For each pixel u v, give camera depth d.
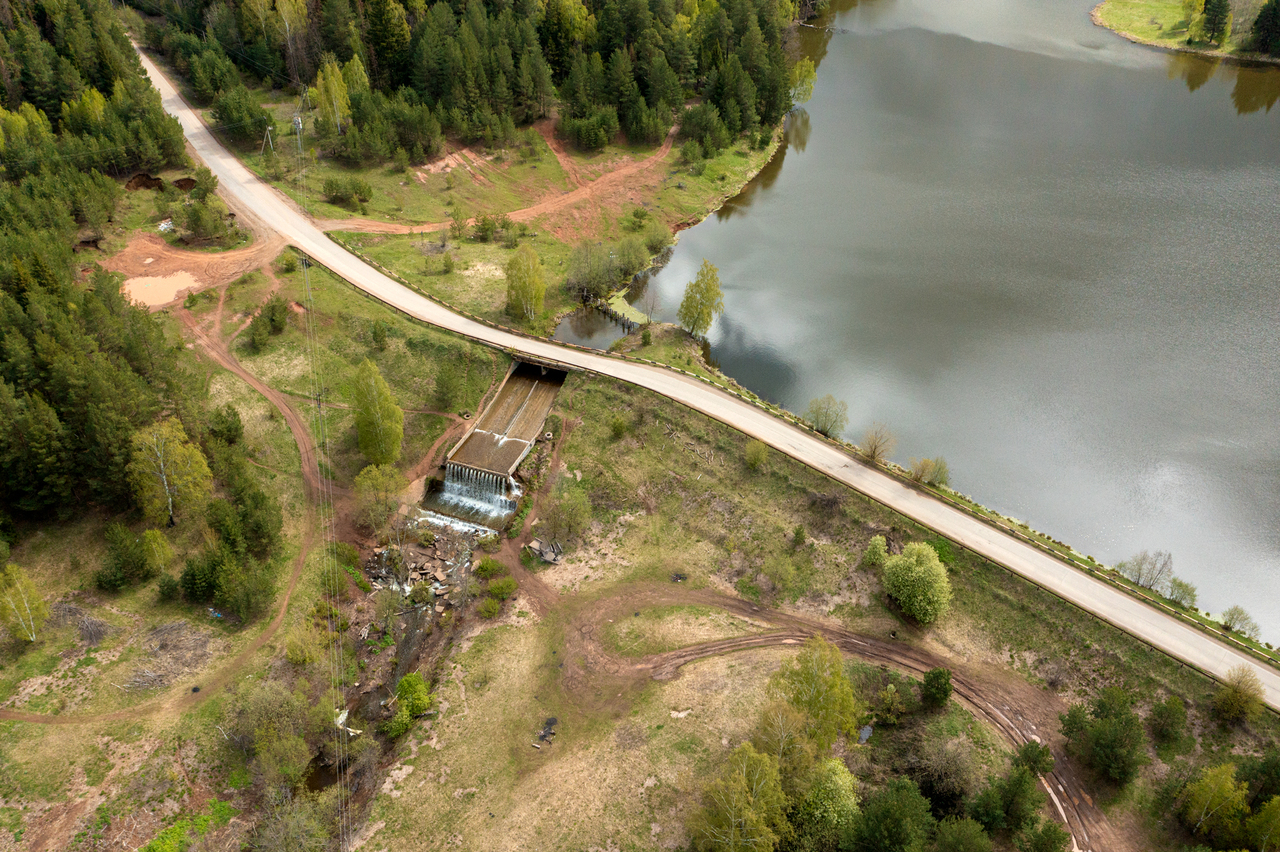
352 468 136.62
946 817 90.75
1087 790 94.12
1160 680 101.06
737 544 124.06
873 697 103.44
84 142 178.62
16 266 128.50
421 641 115.44
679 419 139.88
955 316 174.38
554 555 126.25
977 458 140.12
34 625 102.12
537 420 147.75
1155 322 169.50
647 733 101.50
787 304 179.75
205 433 127.56
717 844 83.50
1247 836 83.94
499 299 172.25
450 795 96.25
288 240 178.12
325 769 99.81
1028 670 106.00
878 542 116.50
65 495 113.56
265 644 109.00
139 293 158.62
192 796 93.56
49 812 89.69
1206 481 134.62
